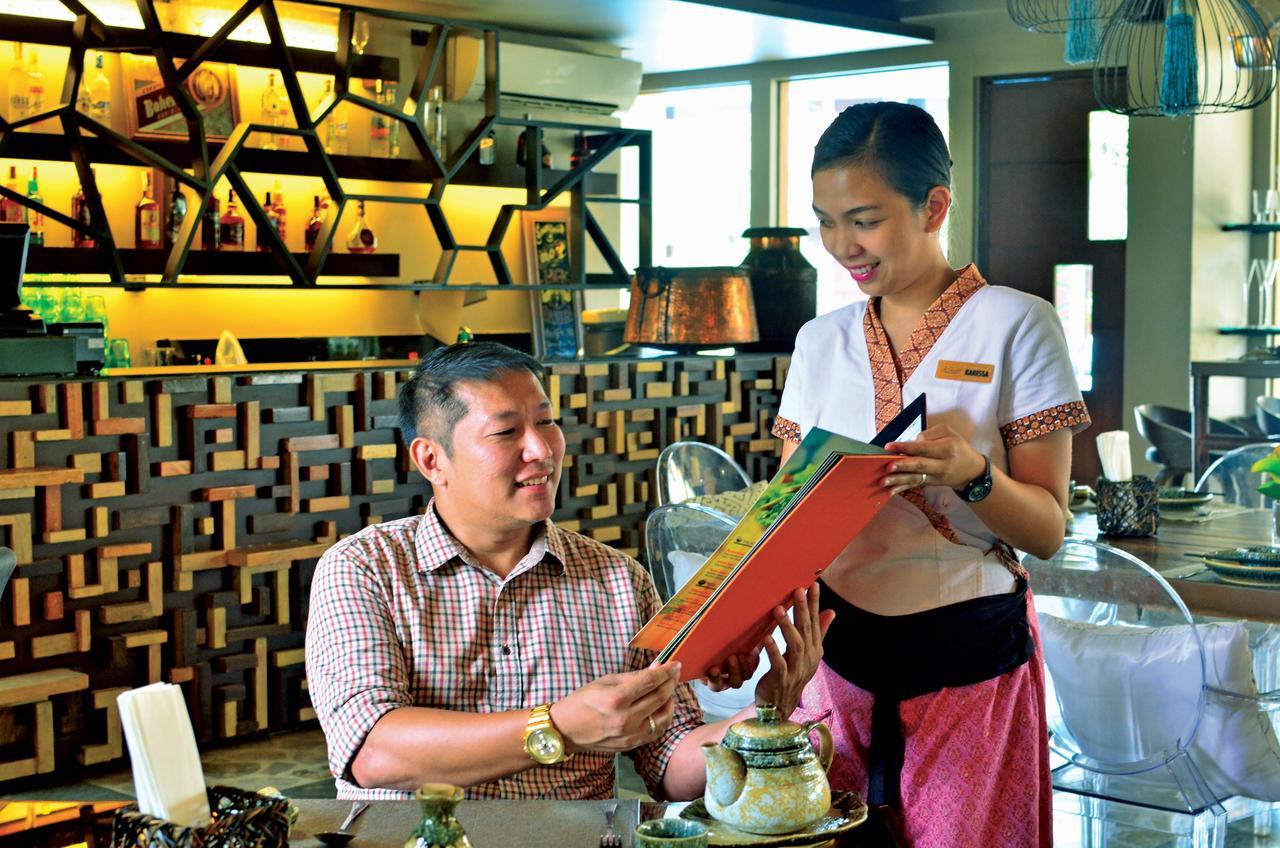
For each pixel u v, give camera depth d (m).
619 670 1.91
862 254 1.81
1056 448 1.81
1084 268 7.80
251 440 4.48
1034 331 1.81
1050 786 1.93
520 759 1.60
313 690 1.80
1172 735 2.65
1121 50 7.48
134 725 1.25
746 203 9.05
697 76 8.99
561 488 5.40
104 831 1.50
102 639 4.21
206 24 6.23
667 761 1.84
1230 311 7.86
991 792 1.82
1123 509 3.66
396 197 6.37
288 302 6.83
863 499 1.55
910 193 1.77
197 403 4.39
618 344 7.59
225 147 5.80
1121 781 2.83
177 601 4.38
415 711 1.69
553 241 7.64
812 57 8.51
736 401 5.98
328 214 6.23
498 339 7.59
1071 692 2.76
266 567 4.52
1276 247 7.93
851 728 1.87
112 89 5.99
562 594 1.90
